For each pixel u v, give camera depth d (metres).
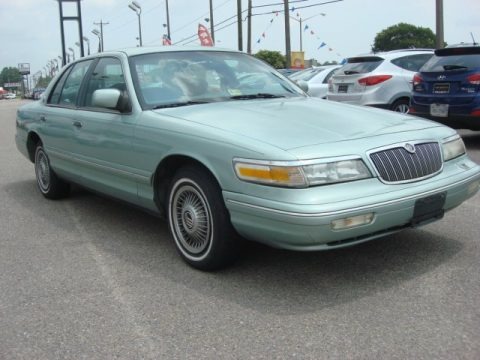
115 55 5.03
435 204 3.71
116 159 4.62
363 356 2.80
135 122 4.36
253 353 2.88
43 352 2.97
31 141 6.58
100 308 3.47
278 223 3.29
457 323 3.10
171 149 3.97
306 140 3.47
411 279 3.72
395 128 3.85
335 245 3.35
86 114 5.11
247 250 4.36
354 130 3.70
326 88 12.31
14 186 7.43
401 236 4.58
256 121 3.85
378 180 3.46
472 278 3.71
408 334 3.00
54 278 3.99
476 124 8.21
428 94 8.64
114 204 6.19
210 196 3.74
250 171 3.41
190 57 5.02
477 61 8.08
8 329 3.24
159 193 4.29
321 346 2.91
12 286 3.87
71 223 5.45
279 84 5.18
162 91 4.56
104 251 4.56
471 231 4.67
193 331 3.13
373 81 10.06
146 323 3.24
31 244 4.81
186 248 4.11
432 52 10.61
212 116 4.02
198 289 3.70
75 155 5.35
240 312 3.34
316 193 3.25
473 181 4.07
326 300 3.46
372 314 3.25
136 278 3.94
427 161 3.76
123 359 2.87
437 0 16.58
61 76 6.12
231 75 4.98
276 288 3.66
